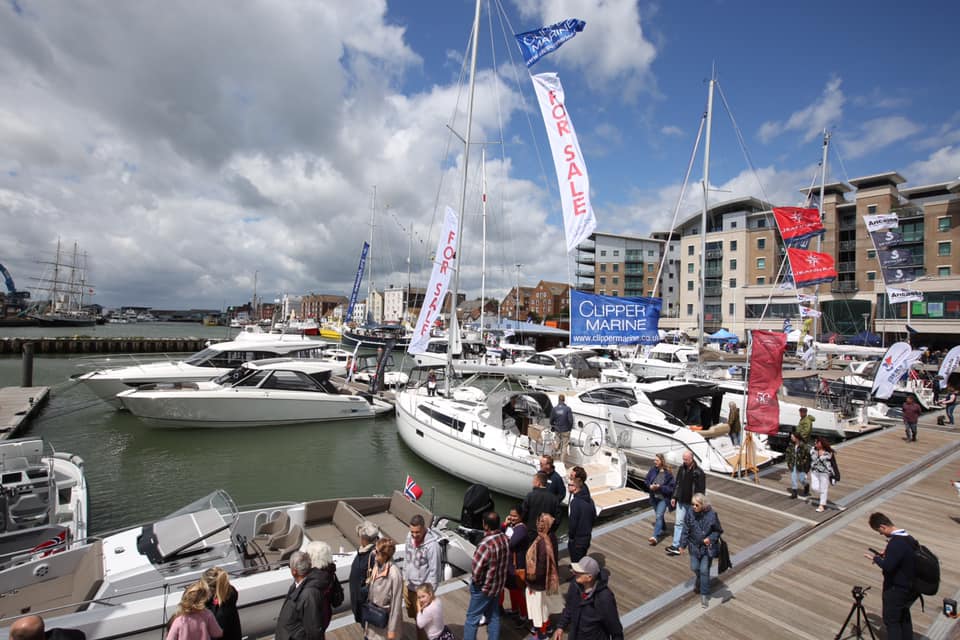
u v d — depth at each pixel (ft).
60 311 350.43
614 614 13.75
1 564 21.56
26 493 26.68
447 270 55.47
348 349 169.68
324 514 28.43
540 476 22.45
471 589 16.42
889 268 81.97
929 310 156.04
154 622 17.42
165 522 22.13
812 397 59.98
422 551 18.39
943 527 29.45
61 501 30.76
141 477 45.27
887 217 81.92
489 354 127.65
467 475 41.98
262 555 22.61
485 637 17.98
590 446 39.27
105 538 22.45
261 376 63.52
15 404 66.08
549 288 370.32
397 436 60.70
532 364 106.11
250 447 54.95
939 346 159.74
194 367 73.51
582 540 20.86
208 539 21.58
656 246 284.41
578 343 44.24
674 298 279.90
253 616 19.49
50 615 18.72
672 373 99.30
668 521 29.89
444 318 228.63
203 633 13.01
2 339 152.56
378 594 15.15
